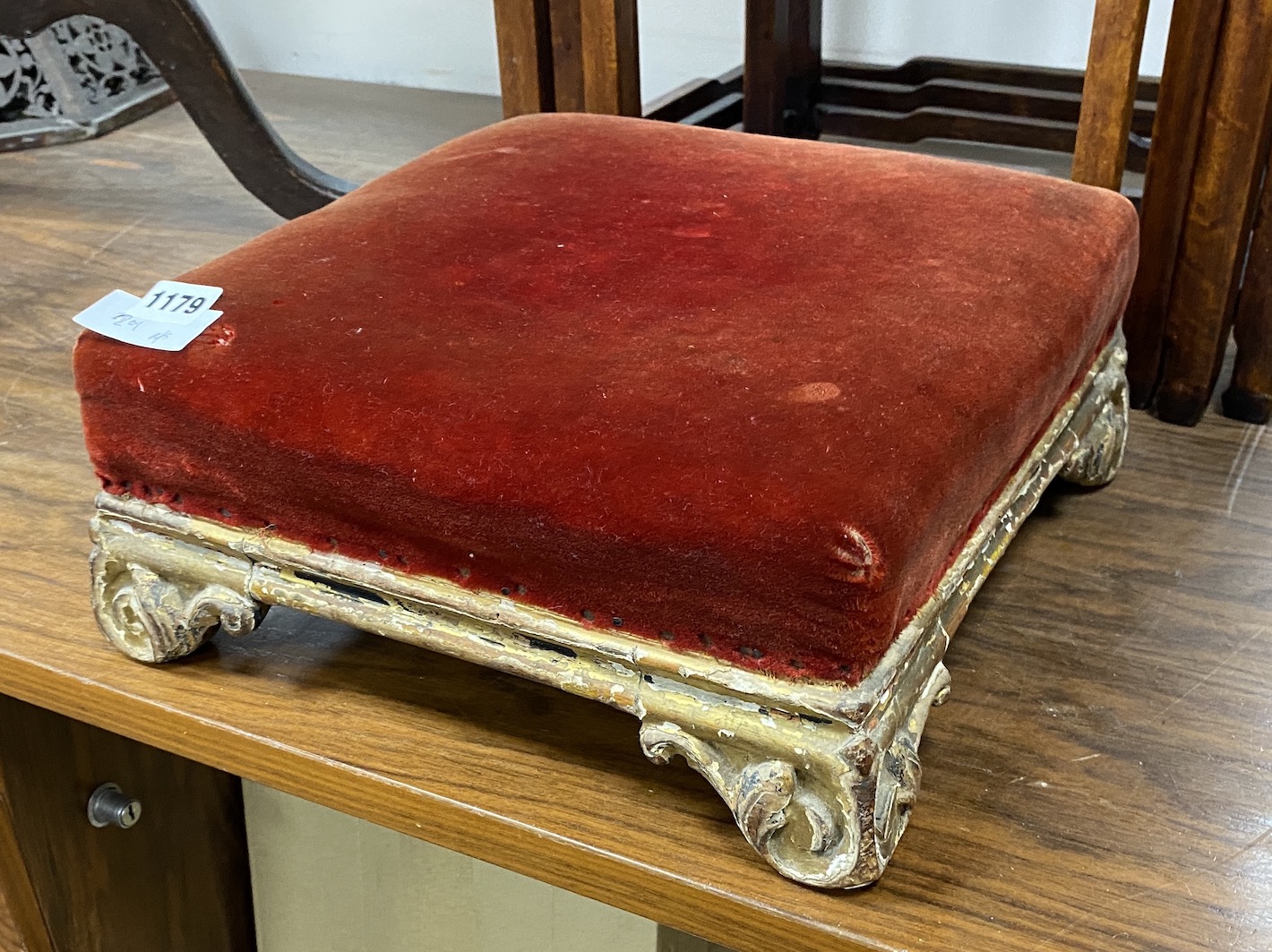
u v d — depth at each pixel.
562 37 1.00
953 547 0.52
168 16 1.07
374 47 1.69
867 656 0.45
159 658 0.61
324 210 0.67
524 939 0.83
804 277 0.58
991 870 0.51
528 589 0.50
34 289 1.09
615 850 0.52
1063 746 0.58
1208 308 0.81
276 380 0.52
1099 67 0.78
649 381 0.50
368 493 0.51
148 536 0.59
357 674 0.63
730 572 0.45
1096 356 0.70
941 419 0.48
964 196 0.66
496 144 0.74
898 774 0.48
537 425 0.48
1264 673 0.62
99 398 0.55
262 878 0.93
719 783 0.49
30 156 1.45
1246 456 0.82
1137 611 0.67
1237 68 0.74
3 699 0.69
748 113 1.35
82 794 0.78
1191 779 0.55
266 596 0.57
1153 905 0.49
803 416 0.47
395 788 0.56
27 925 0.77
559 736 0.58
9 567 0.71
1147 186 0.81
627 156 0.73
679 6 1.47
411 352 0.52
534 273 0.59
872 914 0.48
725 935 0.50
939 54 1.39
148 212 1.28
